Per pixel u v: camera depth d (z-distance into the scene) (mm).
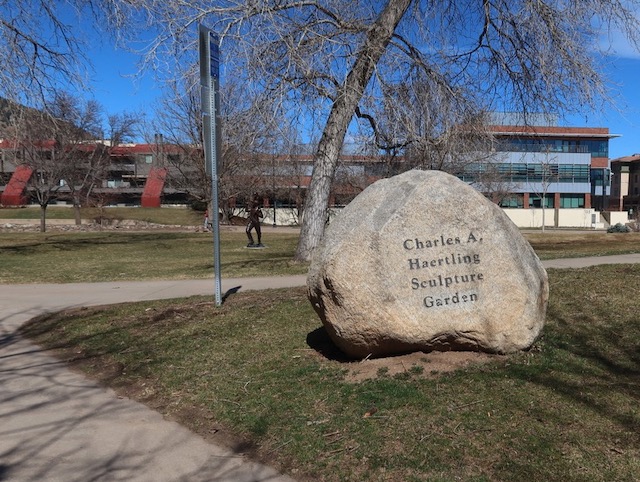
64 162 36344
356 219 5254
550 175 55312
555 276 9172
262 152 28781
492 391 4480
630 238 25266
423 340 5121
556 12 12734
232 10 11219
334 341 5410
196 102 33219
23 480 3656
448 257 5105
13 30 13516
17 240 28406
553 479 3287
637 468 3326
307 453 3865
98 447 4145
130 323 7859
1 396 5270
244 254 20031
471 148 15672
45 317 8789
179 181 42656
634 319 6246
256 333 6824
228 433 4332
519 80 14391
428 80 14320
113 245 25688
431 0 14430
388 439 3918
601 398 4270
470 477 3387
